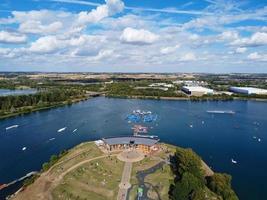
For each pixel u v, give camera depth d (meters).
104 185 160.88
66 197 149.38
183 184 138.62
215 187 151.75
